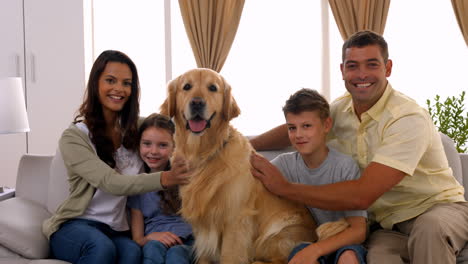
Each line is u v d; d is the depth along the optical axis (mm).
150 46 4371
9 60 3977
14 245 1663
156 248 1629
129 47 4367
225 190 1620
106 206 1765
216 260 1726
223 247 1642
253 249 1684
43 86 4000
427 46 4219
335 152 1743
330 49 4285
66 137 1767
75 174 1781
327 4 4219
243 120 4391
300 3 4293
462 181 2121
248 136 2355
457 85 4207
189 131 1702
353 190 1528
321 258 1496
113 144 1867
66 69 3980
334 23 4285
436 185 1755
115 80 1841
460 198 1810
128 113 1934
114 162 1812
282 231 1698
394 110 1706
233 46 4305
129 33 4355
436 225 1478
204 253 1680
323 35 4254
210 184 1625
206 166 1666
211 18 3988
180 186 1727
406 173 1588
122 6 4340
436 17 4184
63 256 1657
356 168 1685
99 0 4312
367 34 1725
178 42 4367
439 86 4234
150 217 1861
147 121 1897
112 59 1849
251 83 4359
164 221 1838
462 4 3936
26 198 2234
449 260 1473
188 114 1651
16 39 3967
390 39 4246
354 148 1852
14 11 3939
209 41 4012
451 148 2100
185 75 1734
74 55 3971
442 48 4203
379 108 1764
